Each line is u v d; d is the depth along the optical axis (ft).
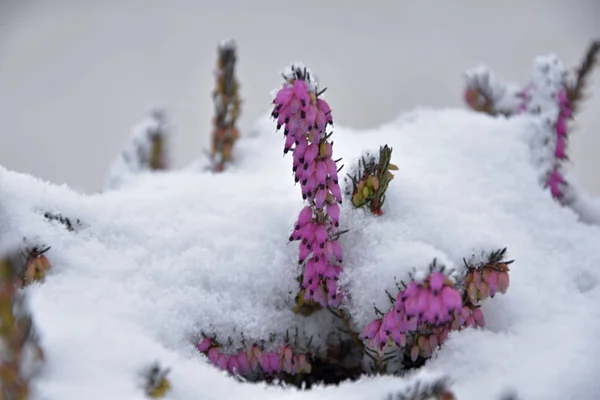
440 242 1.61
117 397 1.44
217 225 1.66
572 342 1.54
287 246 1.64
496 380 1.50
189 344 1.57
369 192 1.61
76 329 1.49
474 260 1.59
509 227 1.67
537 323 1.58
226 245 1.64
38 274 1.56
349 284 1.60
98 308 1.55
